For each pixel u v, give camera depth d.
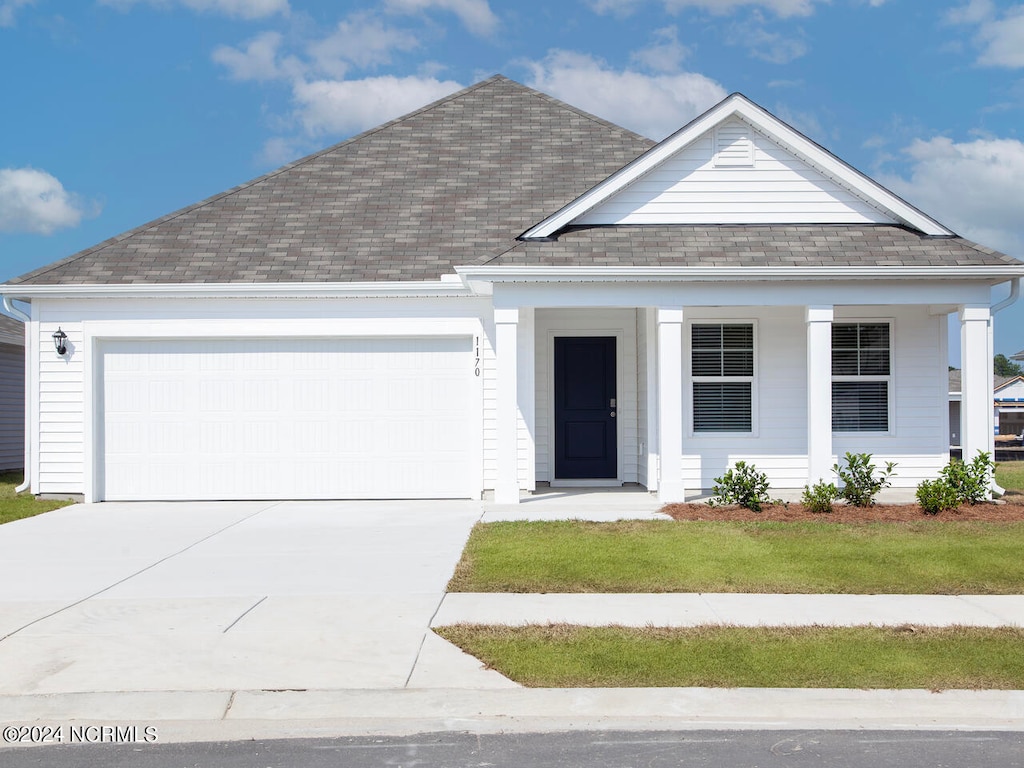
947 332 14.20
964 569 8.53
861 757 4.73
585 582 8.13
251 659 6.09
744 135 13.68
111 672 5.84
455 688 5.56
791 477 14.11
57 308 13.77
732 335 14.21
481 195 15.64
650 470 13.77
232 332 13.69
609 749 4.85
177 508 13.06
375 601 7.55
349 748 4.88
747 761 4.68
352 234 14.70
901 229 13.50
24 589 8.03
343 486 13.79
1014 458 25.22
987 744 4.91
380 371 13.82
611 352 14.82
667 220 13.65
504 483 12.71
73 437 13.79
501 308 12.60
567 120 17.77
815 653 6.12
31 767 4.63
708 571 8.50
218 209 15.41
